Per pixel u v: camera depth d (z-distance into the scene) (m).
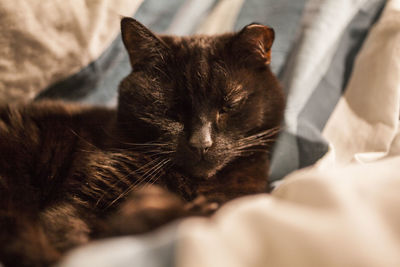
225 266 0.23
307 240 0.24
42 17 0.46
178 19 0.52
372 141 0.44
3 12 0.45
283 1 0.52
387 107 0.44
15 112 0.41
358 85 0.47
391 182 0.27
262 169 0.41
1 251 0.30
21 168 0.38
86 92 0.50
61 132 0.40
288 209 0.26
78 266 0.23
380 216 0.26
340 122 0.46
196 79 0.39
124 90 0.41
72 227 0.34
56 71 0.48
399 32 0.46
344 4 0.50
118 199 0.37
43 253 0.30
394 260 0.22
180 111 0.39
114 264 0.23
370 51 0.47
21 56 0.46
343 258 0.23
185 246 0.23
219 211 0.30
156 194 0.31
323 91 0.47
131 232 0.29
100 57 0.49
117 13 0.49
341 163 0.44
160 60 0.40
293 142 0.45
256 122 0.40
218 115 0.39
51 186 0.39
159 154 0.39
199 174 0.38
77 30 0.48
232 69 0.40
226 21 0.53
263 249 0.25
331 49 0.49
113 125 0.41
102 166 0.38
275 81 0.42
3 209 0.32
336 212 0.26
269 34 0.41
